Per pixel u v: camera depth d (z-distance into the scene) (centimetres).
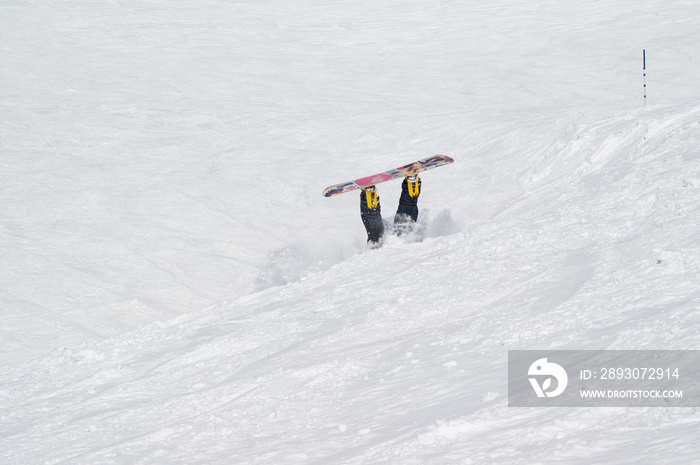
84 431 1213
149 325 1981
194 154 4019
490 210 2477
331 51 7094
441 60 6394
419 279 1625
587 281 1201
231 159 3884
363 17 8550
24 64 6388
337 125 4378
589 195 1864
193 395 1259
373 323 1398
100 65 6481
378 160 3594
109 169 3794
